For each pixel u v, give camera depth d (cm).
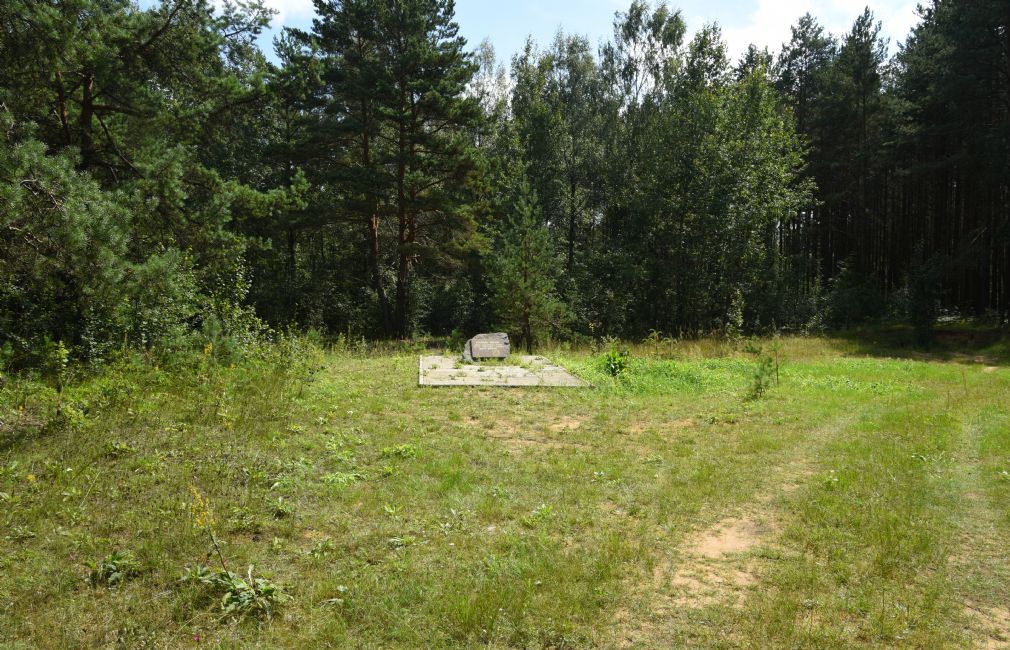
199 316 1330
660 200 3291
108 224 940
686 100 3447
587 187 4588
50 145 1381
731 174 3145
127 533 484
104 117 1571
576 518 565
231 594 393
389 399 1068
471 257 3069
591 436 888
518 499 609
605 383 1314
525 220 2325
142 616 373
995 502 628
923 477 703
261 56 1855
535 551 488
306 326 3012
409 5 2706
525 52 4500
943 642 376
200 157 2673
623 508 603
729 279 3334
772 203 3175
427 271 3312
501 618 391
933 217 3891
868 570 475
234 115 1748
